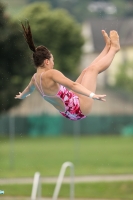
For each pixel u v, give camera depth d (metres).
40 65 26.19
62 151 103.94
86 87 25.84
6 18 67.56
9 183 59.38
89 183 58.03
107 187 56.47
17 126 126.44
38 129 128.00
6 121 120.62
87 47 173.00
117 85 155.50
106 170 68.31
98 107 134.75
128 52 172.38
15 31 68.75
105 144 116.25
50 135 128.50
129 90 154.25
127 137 130.88
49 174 66.88
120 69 157.75
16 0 172.38
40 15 110.75
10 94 84.06
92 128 131.00
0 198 53.25
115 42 27.12
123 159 86.62
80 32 145.12
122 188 56.22
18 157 92.94
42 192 55.12
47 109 129.62
